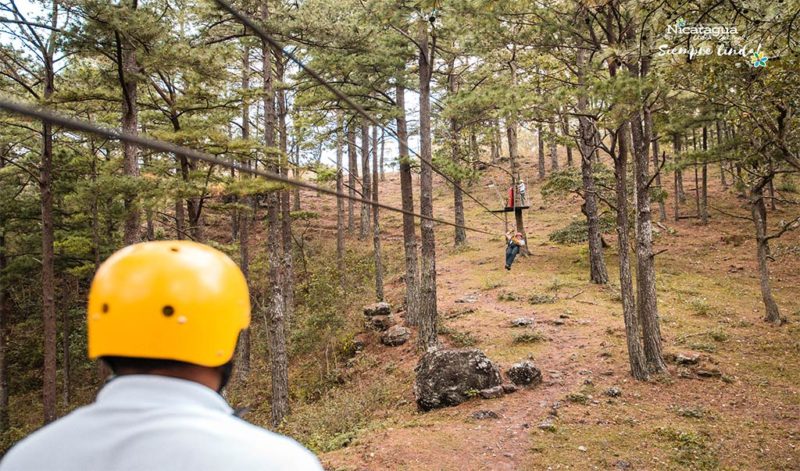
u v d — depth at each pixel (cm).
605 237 3158
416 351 1822
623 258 1437
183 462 85
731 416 1200
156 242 116
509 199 2330
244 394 2094
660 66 1084
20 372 2730
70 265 2369
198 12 1642
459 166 1819
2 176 2181
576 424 1182
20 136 1944
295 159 2516
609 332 1720
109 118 1969
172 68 1438
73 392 2580
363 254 3494
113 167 1614
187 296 103
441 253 3319
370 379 1762
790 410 1212
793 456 1038
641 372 1390
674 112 1298
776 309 1770
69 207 2172
